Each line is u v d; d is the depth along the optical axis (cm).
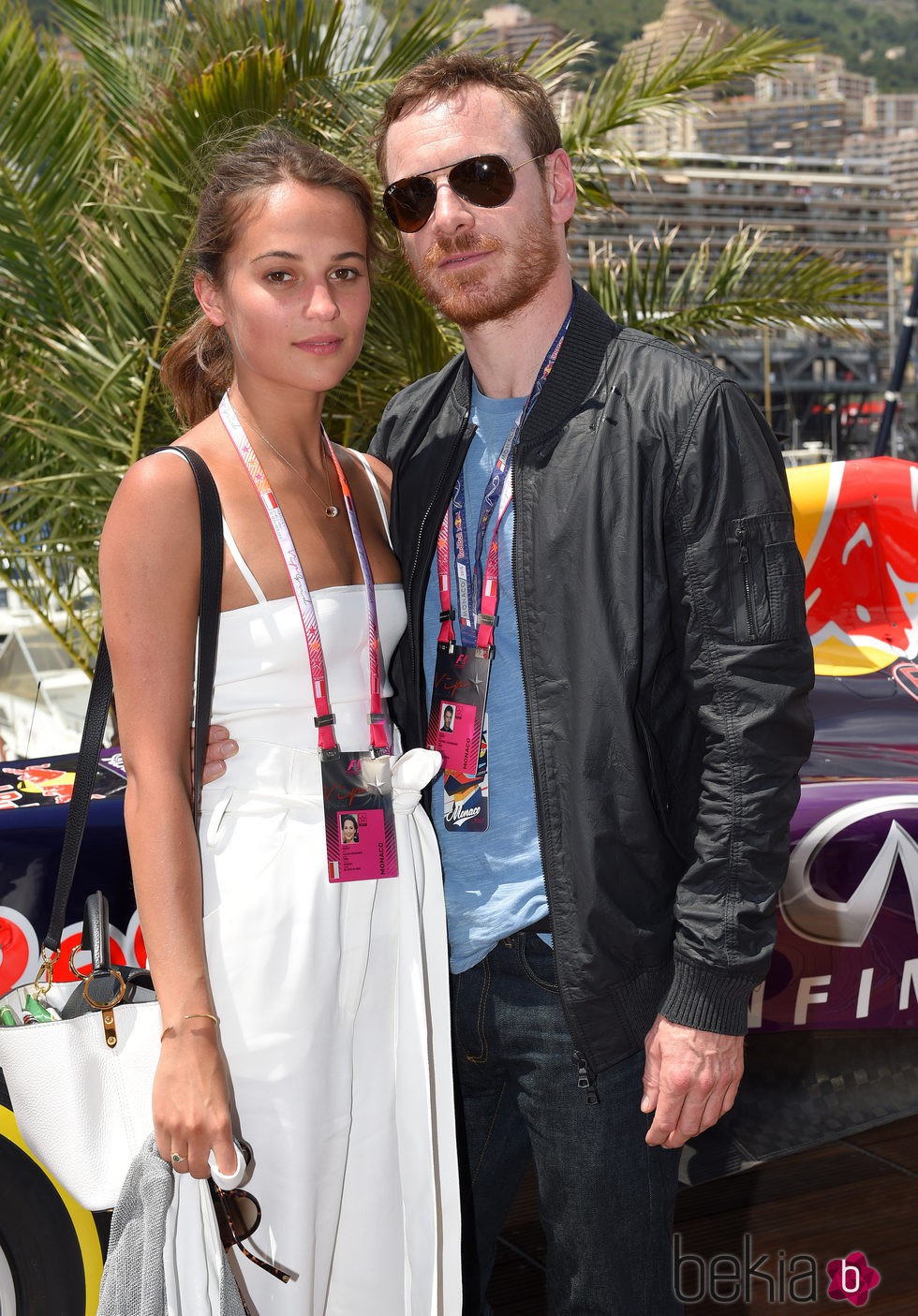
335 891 138
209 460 140
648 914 141
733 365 8050
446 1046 147
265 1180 136
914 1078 197
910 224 9162
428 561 155
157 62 480
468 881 150
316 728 140
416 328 416
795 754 133
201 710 134
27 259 411
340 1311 150
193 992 126
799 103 12962
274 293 138
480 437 156
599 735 137
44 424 404
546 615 140
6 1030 139
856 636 239
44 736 276
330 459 154
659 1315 150
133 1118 138
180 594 131
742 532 133
